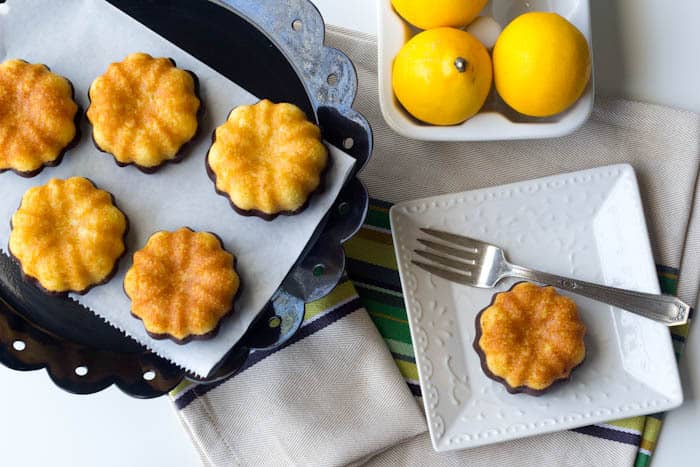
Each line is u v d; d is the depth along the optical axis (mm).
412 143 660
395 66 605
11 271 591
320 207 575
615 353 644
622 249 651
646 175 664
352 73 578
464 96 584
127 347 588
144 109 568
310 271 580
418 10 593
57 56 582
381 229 657
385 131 659
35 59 582
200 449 645
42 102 564
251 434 642
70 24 583
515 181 665
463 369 639
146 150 566
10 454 653
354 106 659
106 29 583
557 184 651
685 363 656
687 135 654
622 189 651
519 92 593
